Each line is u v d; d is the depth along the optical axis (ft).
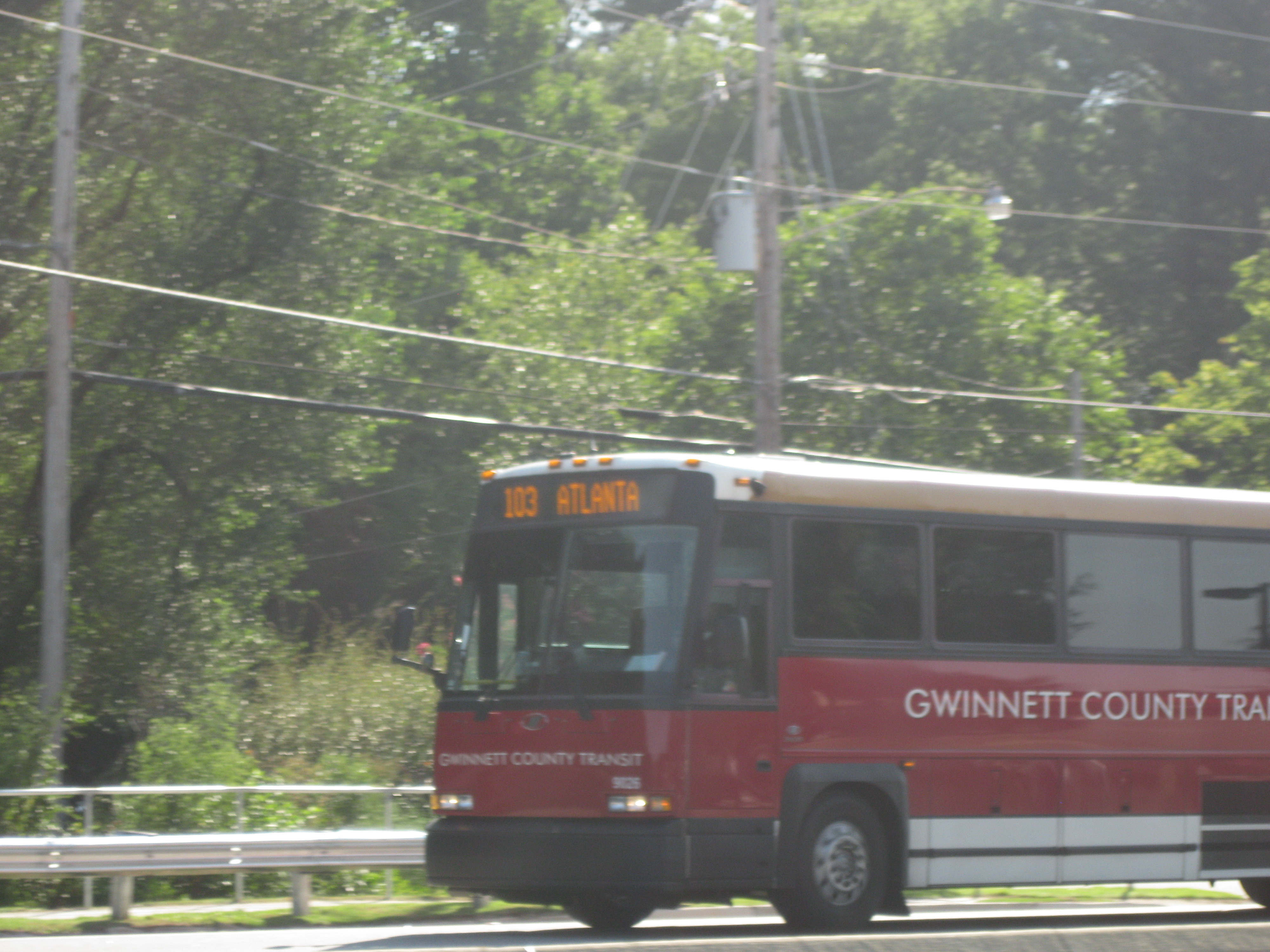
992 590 128.36
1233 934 91.81
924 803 121.60
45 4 254.06
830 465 124.16
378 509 351.87
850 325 338.75
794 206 370.12
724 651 109.09
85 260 256.93
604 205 479.41
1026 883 125.59
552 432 203.72
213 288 268.00
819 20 543.39
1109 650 133.18
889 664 121.60
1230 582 140.77
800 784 115.24
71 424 252.62
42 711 197.77
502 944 113.80
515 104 475.72
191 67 257.75
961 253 344.90
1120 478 342.64
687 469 116.37
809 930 116.57
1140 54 526.16
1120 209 518.37
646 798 110.01
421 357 335.88
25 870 125.49
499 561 122.01
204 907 143.95
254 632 267.80
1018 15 515.09
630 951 84.28
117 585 252.83
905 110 520.01
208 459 259.39
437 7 464.24
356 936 122.31
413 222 304.71
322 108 271.28
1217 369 349.61
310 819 190.90
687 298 350.64
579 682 114.21
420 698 246.27
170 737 202.28
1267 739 139.54
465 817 118.32
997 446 331.98
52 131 254.88
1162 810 133.39
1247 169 512.63
